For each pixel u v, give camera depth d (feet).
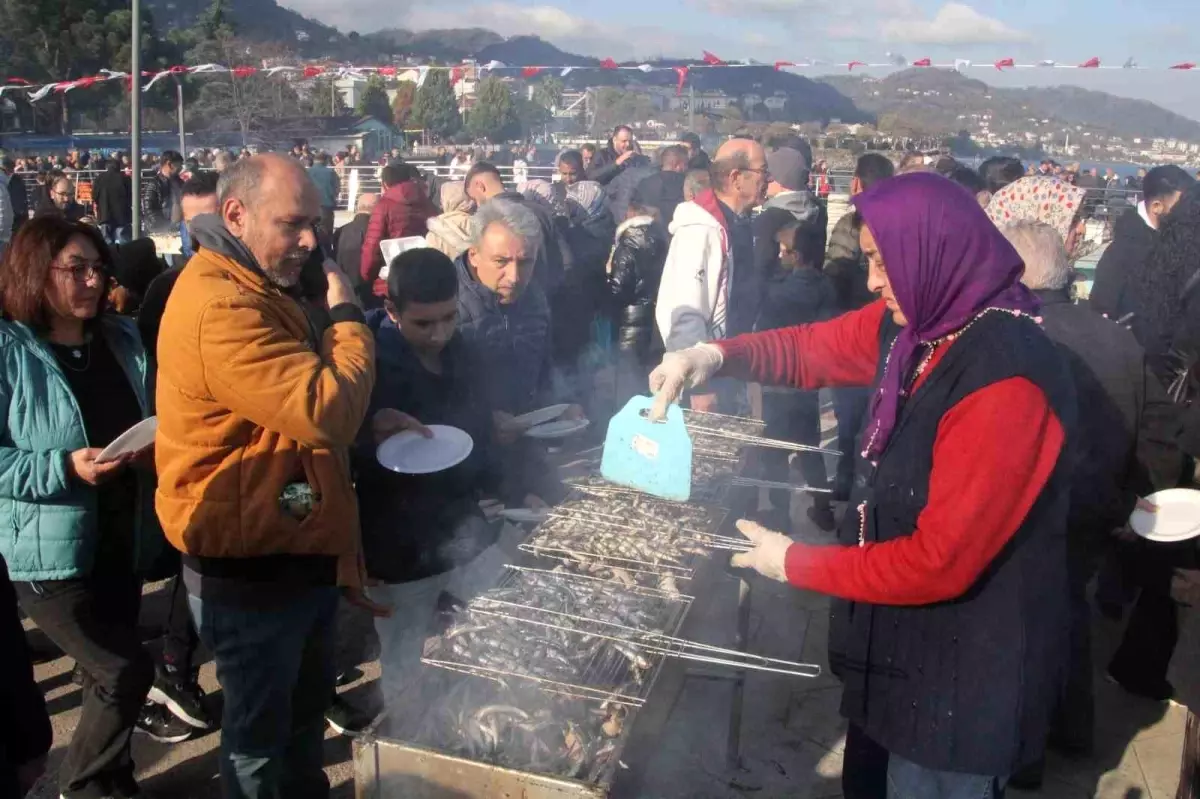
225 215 6.60
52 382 8.20
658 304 13.33
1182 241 13.17
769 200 18.56
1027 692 5.76
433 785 6.43
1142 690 11.79
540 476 10.57
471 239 10.34
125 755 8.77
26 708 4.99
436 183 31.63
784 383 7.88
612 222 21.29
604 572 8.09
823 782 9.88
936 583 5.46
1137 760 10.62
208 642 7.06
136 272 13.11
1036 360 5.41
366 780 6.63
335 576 7.27
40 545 8.04
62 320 8.46
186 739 10.50
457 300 9.21
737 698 9.80
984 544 5.35
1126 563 10.03
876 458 6.17
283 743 7.39
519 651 6.98
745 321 15.39
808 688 11.64
